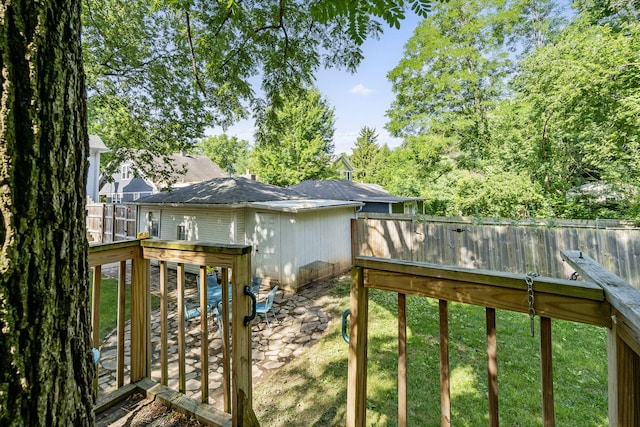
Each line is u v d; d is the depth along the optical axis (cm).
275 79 415
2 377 82
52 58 92
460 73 1105
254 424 175
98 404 188
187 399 192
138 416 185
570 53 682
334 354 370
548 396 103
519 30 1199
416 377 309
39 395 88
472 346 377
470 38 1112
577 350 371
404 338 132
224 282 179
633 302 80
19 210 85
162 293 208
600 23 812
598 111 646
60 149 95
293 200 848
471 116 1139
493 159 1007
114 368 330
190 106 673
